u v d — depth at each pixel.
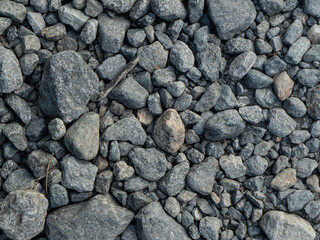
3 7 0.38
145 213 0.38
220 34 0.41
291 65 0.42
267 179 0.41
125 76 0.40
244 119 0.41
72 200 0.38
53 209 0.38
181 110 0.40
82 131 0.38
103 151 0.39
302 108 0.41
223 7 0.41
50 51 0.40
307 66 0.41
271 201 0.40
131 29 0.41
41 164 0.38
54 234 0.37
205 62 0.41
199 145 0.41
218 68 0.41
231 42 0.41
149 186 0.39
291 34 0.41
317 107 0.41
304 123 0.42
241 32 0.42
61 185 0.38
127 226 0.39
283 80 0.41
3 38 0.39
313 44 0.42
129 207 0.39
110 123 0.39
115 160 0.39
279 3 0.41
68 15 0.39
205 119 0.40
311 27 0.42
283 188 0.40
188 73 0.41
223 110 0.41
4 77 0.37
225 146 0.41
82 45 0.40
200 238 0.39
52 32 0.39
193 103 0.41
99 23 0.40
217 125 0.40
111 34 0.39
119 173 0.38
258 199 0.40
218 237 0.39
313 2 0.42
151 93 0.41
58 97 0.37
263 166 0.40
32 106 0.40
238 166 0.40
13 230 0.36
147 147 0.40
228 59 0.42
